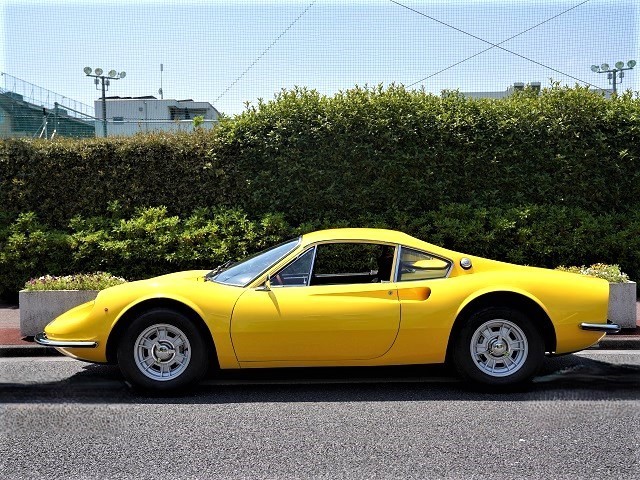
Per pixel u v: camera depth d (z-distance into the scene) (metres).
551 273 5.74
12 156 10.51
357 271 5.94
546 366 6.42
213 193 10.55
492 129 10.45
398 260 5.63
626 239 10.10
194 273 6.35
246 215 10.15
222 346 5.37
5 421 4.86
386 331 5.39
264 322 5.34
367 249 5.74
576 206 10.56
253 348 5.38
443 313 5.41
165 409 5.13
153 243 9.88
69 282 7.91
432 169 10.40
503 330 5.49
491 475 3.80
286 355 5.41
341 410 5.07
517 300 5.55
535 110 10.51
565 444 4.30
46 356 7.08
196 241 9.84
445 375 6.14
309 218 10.42
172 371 5.49
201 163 10.52
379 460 4.04
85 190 10.55
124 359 5.44
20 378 6.10
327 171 10.30
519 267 5.80
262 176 10.33
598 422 4.73
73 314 5.75
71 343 5.47
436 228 10.16
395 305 5.41
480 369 5.48
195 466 3.97
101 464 4.01
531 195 10.58
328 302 5.39
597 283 5.68
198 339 5.43
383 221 10.17
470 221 10.04
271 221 9.92
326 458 4.08
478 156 10.36
